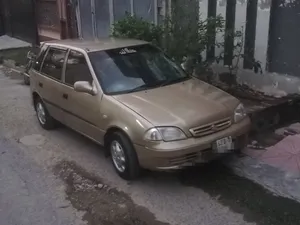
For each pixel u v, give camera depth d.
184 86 5.63
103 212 4.68
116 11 11.70
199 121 4.76
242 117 5.22
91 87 5.50
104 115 5.28
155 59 6.10
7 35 19.50
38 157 6.28
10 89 10.62
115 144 5.25
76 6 13.45
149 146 4.67
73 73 6.05
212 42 7.99
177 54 7.71
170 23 8.13
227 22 8.27
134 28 8.20
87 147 6.51
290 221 4.24
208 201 4.73
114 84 5.52
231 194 4.82
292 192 4.70
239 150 5.52
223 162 5.48
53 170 5.82
